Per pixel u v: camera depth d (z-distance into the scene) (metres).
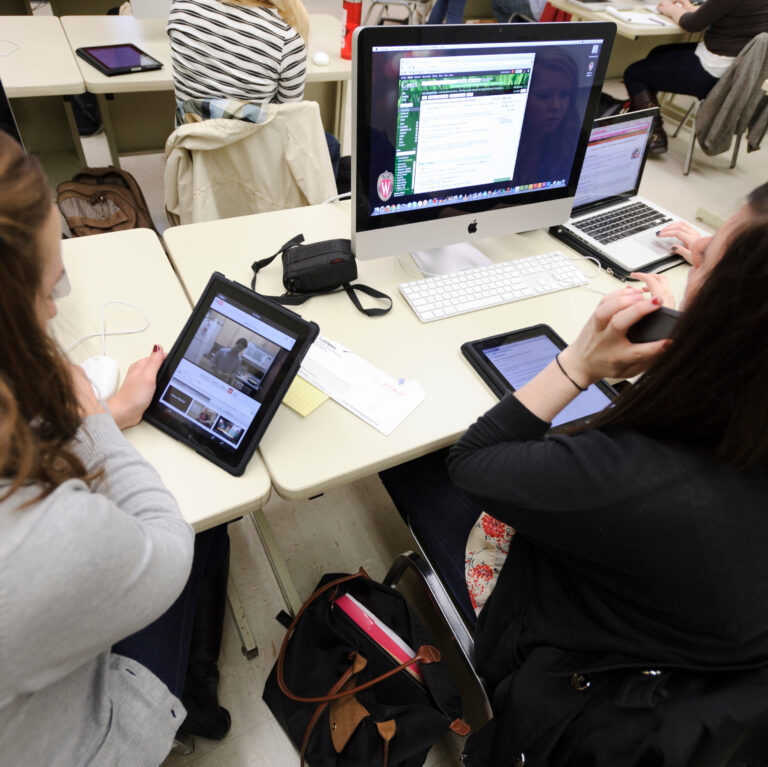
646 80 3.50
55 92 1.78
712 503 0.55
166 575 0.56
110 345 1.00
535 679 0.74
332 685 1.14
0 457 0.44
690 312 0.53
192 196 1.78
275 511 1.67
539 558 0.81
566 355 0.78
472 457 0.76
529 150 1.20
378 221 1.13
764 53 2.97
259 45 1.63
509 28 1.02
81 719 0.67
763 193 0.53
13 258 0.44
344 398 0.97
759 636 0.59
